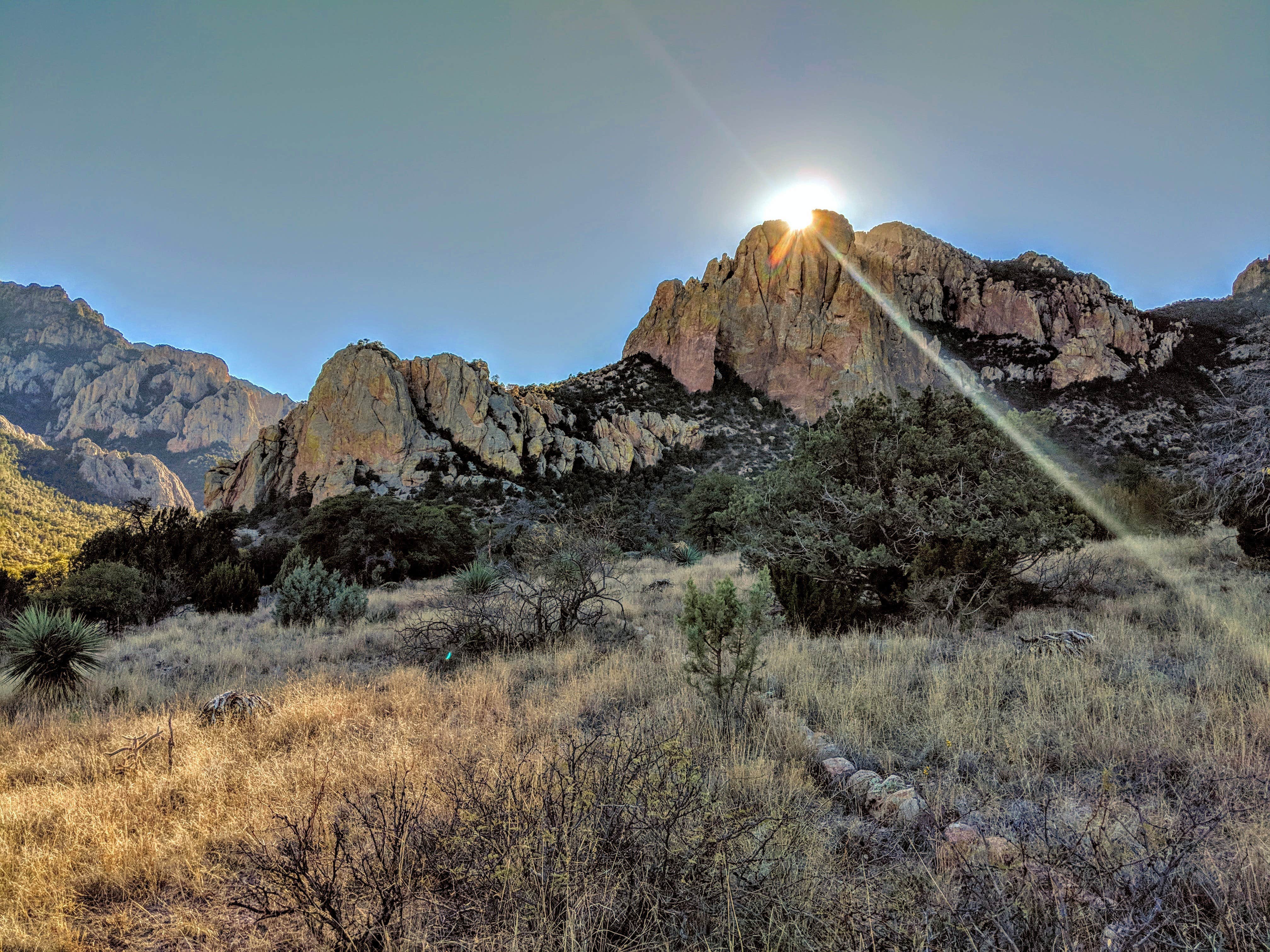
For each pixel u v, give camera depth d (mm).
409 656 8562
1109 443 62781
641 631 9422
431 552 26234
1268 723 3801
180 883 3168
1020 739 4078
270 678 7895
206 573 18984
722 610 5320
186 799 4074
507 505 54844
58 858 3324
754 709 5090
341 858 2949
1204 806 2902
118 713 6582
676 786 2953
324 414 65938
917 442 9125
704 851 2598
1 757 5281
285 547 27250
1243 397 9172
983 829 2988
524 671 7426
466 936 2375
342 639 10539
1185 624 6684
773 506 9773
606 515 11039
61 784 4484
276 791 4008
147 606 15430
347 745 4766
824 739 4539
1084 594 8914
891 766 4027
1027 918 2111
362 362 67938
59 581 18938
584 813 2754
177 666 9297
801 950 2227
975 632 7570
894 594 8680
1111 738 3887
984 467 9148
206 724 5703
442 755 4332
